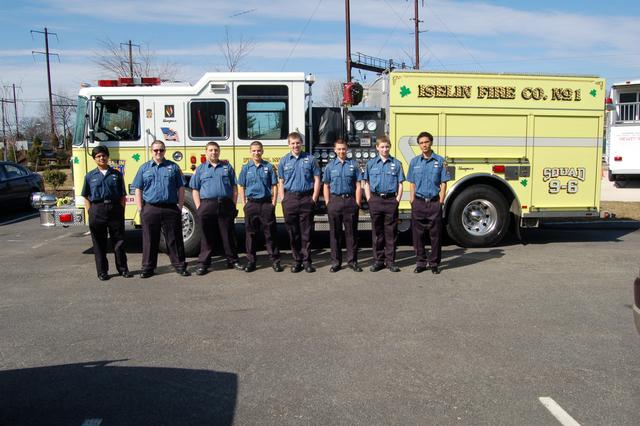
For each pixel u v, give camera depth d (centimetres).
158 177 732
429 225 753
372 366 435
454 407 367
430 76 904
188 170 882
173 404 373
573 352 464
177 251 754
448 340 493
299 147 759
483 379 411
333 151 918
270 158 888
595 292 655
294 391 392
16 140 4081
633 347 476
